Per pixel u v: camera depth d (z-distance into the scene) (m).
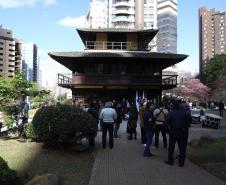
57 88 113.69
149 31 50.09
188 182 9.90
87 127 13.98
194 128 28.48
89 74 47.91
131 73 48.62
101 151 14.80
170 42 135.88
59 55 45.06
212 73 109.19
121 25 134.25
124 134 21.56
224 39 166.00
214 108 76.62
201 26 176.50
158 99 48.53
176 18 139.50
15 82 16.67
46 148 14.19
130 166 11.96
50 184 7.77
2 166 7.34
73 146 14.13
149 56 45.69
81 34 51.31
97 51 48.28
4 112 17.06
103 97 49.31
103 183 9.47
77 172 10.65
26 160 11.84
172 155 12.52
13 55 112.88
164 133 16.22
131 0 135.25
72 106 14.38
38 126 13.86
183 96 103.50
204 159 13.42
